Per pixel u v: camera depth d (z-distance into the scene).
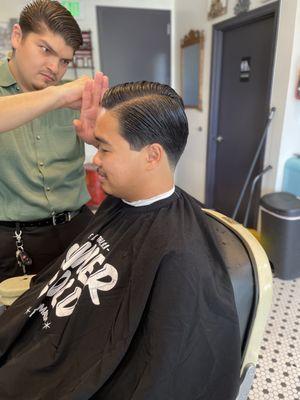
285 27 2.02
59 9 0.92
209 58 2.91
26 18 0.92
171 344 0.55
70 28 0.94
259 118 2.48
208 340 0.58
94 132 0.70
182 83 3.51
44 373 0.68
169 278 0.57
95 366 0.62
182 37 3.36
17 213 1.11
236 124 2.79
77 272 0.78
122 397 0.60
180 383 0.57
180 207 0.70
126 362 0.61
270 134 2.28
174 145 0.66
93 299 0.68
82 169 1.25
